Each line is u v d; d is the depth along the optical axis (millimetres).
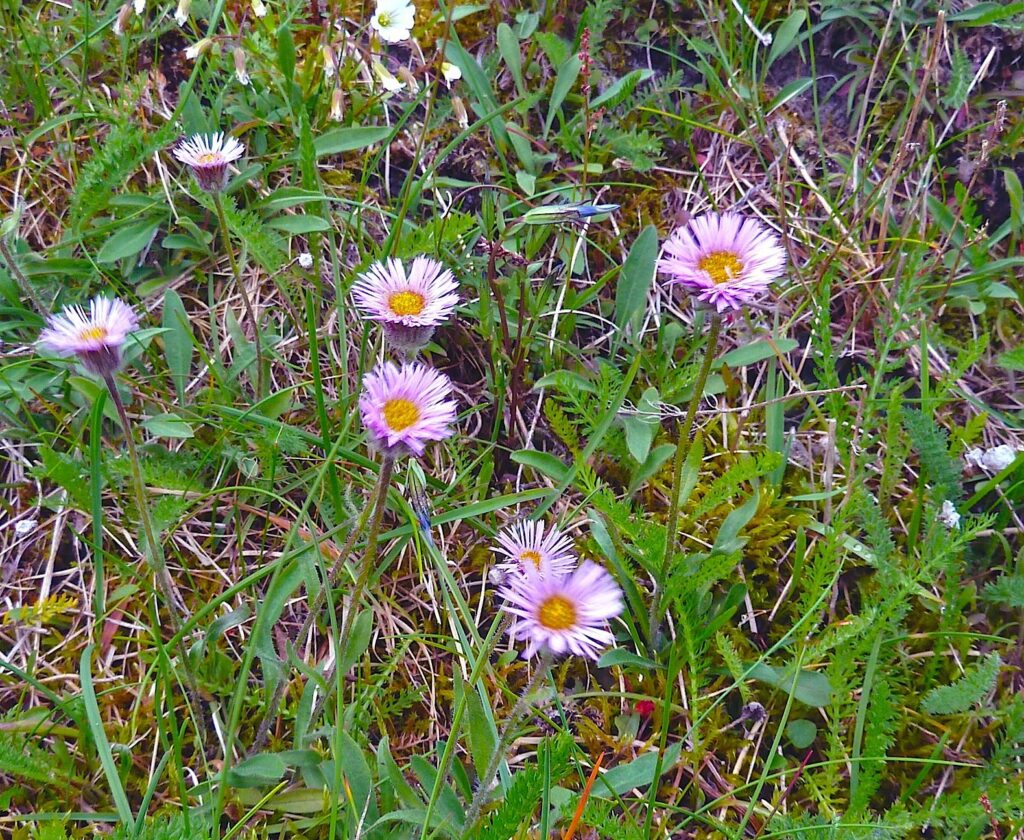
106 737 371
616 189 523
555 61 521
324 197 459
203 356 443
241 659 411
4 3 517
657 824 395
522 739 405
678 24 550
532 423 468
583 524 448
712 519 450
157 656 380
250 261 490
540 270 500
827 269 482
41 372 447
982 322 500
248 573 431
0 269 456
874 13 542
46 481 442
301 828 375
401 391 335
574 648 299
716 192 527
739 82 540
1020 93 534
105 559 429
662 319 487
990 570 447
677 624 424
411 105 485
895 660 427
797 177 531
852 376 488
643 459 433
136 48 527
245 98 507
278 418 454
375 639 421
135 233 470
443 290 380
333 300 486
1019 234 509
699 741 410
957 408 486
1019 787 391
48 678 406
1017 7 508
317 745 386
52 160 500
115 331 350
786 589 434
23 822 376
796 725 410
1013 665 429
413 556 436
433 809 356
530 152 514
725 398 481
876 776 379
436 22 538
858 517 447
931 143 515
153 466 416
